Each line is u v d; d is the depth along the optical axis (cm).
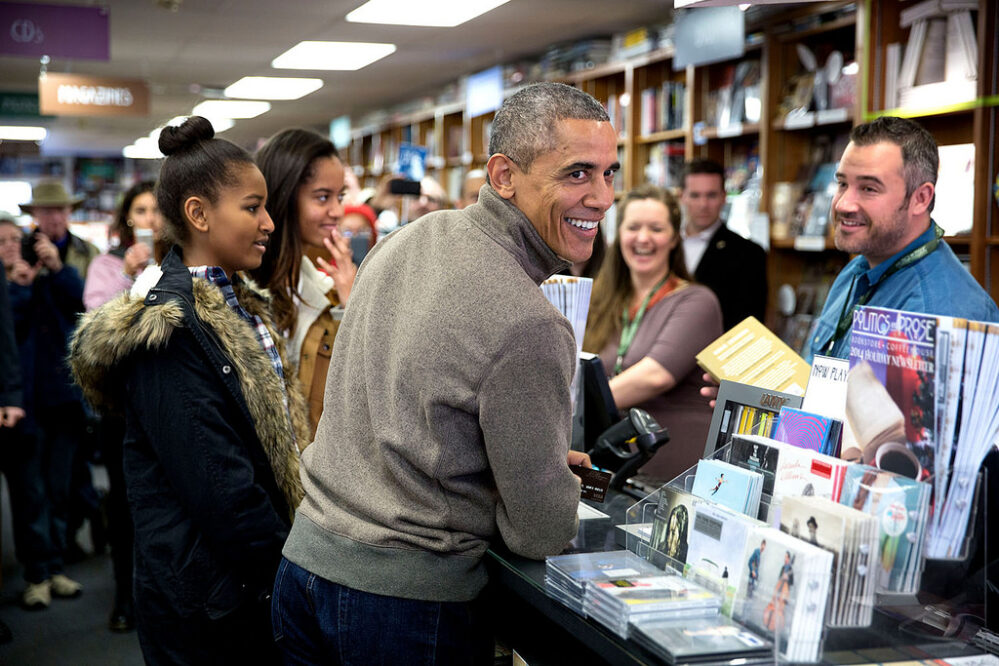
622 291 297
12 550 493
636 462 204
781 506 129
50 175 2003
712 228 464
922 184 196
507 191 154
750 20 490
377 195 741
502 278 146
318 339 247
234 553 185
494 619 169
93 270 438
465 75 950
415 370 147
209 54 825
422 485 151
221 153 199
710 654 112
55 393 423
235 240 201
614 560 146
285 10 639
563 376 144
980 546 125
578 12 646
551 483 146
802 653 113
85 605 409
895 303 200
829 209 446
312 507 167
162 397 181
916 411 125
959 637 123
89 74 946
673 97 595
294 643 167
